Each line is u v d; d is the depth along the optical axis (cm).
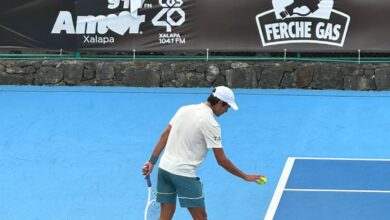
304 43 1584
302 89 1591
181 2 1605
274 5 1583
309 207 968
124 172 1115
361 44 1568
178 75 1620
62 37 1638
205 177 1091
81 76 1639
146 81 1627
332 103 1469
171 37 1619
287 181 1077
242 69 1606
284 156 1194
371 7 1558
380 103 1469
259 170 1128
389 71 1577
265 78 1602
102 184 1066
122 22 1623
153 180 1074
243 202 994
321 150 1226
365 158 1188
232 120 1363
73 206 981
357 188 1043
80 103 1473
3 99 1494
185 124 748
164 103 1474
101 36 1631
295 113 1407
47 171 1119
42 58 1650
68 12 1628
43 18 1634
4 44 1644
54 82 1641
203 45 1611
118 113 1412
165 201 771
